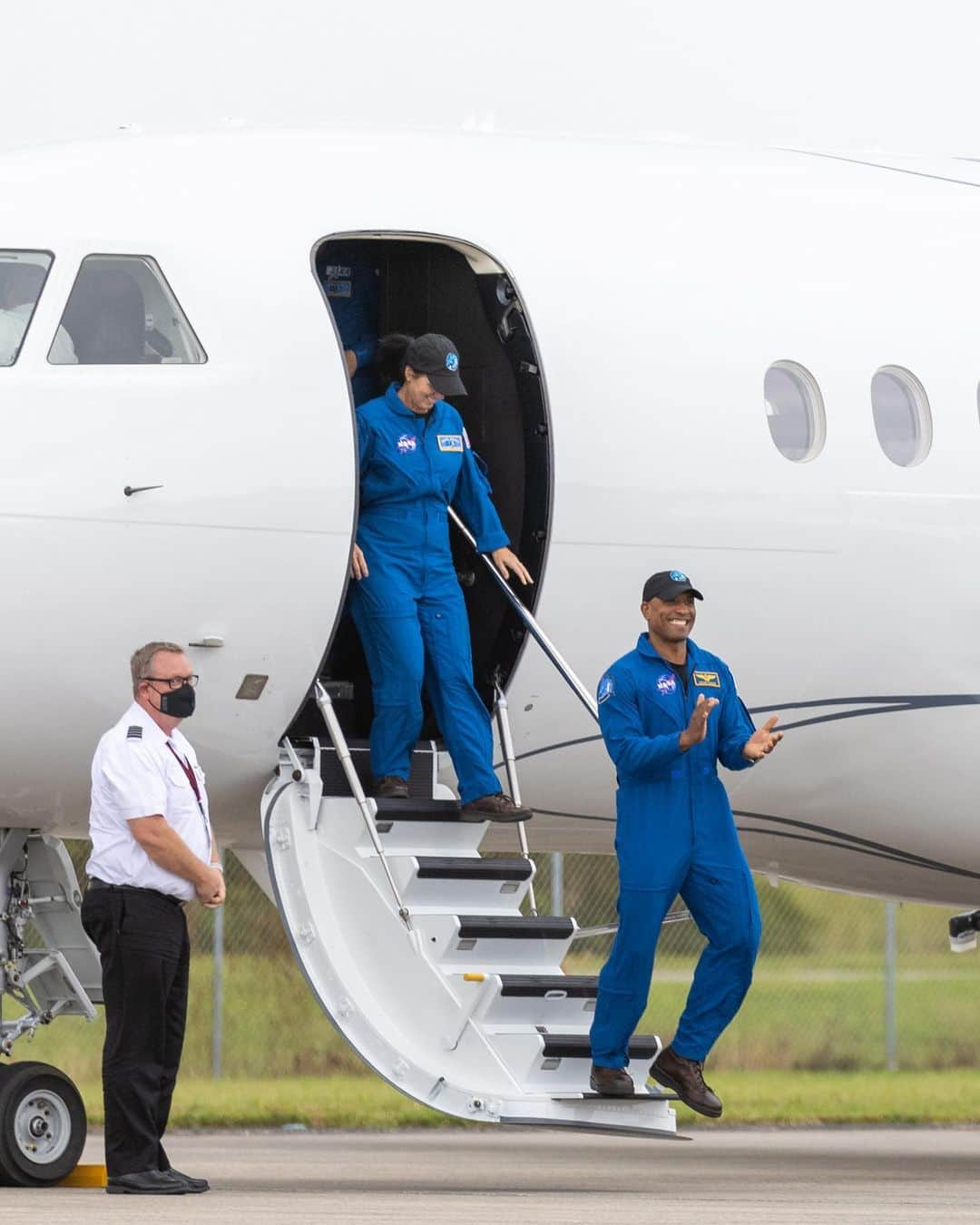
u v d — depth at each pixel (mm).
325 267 39906
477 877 35094
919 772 41969
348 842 35594
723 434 38906
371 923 35062
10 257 35188
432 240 37625
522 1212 29672
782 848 44000
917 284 41594
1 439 33688
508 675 38281
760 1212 30281
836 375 40156
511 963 35094
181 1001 33125
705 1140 62250
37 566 33562
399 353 38875
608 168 40438
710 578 38938
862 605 40188
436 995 34219
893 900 50125
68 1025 76312
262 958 82812
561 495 37781
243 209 36406
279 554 34875
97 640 34062
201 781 32906
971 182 44625
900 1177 44781
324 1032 78875
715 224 40438
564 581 38031
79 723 34531
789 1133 65438
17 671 33781
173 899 32406
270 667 35344
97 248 35281
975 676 41406
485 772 36062
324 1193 36469
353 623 39438
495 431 38844
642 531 38312
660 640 33438
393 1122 66562
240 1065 76562
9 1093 35500
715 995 33344
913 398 41062
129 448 34156
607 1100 33625
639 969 33031
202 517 34406
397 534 36438
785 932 110125
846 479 39875
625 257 39188
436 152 39062
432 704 36906
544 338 38000
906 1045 85250
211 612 34656
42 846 38031
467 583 38969
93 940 32562
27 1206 30438
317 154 37906
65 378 34219
